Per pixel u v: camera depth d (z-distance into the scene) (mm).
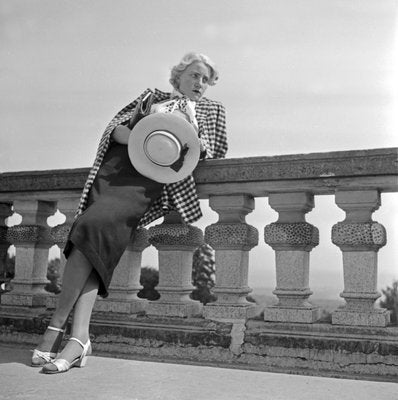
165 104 3686
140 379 2838
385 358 3057
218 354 3436
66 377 2801
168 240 3764
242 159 3523
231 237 3586
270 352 3309
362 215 3336
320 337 3213
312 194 3627
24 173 4156
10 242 4367
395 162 3143
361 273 3248
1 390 2506
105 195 3188
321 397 2549
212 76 3895
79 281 3031
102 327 3744
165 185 3551
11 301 4203
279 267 3479
